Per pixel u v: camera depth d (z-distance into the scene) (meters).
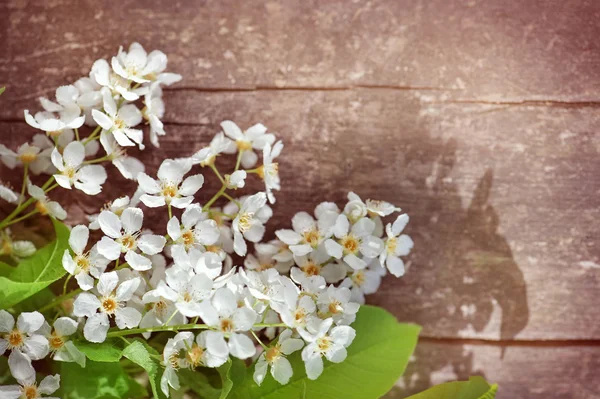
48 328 0.30
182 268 0.30
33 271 0.31
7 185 0.33
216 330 0.30
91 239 0.33
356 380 0.32
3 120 0.33
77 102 0.32
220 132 0.33
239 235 0.31
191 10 0.33
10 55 0.33
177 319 0.31
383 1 0.33
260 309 0.31
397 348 0.32
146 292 0.31
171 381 0.30
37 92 0.33
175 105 0.33
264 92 0.33
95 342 0.30
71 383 0.31
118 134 0.31
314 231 0.32
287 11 0.33
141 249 0.30
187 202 0.31
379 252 0.32
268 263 0.33
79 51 0.33
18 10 0.33
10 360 0.30
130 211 0.30
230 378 0.31
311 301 0.31
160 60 0.32
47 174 0.33
